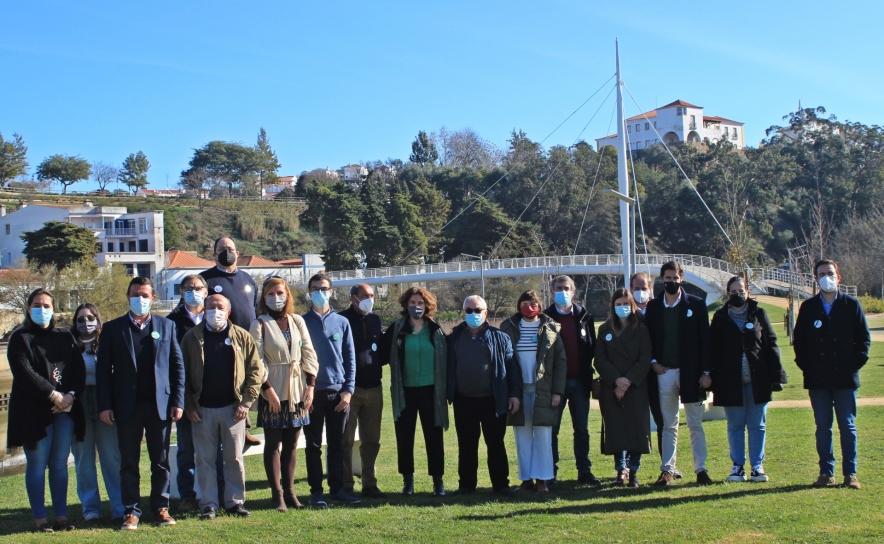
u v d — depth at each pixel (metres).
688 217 91.00
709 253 90.00
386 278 65.50
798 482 8.47
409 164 130.38
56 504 7.53
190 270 80.12
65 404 7.50
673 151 109.00
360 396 9.02
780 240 91.88
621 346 8.88
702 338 8.68
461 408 8.88
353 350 8.76
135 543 6.78
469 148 137.50
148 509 8.38
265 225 109.75
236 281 9.02
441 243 89.69
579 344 9.41
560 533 6.78
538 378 8.81
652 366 8.90
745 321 8.63
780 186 100.88
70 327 8.22
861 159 104.38
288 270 85.62
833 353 8.17
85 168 124.06
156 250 80.56
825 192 98.31
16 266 62.47
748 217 91.56
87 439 8.02
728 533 6.58
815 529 6.57
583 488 8.90
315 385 8.52
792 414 14.05
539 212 94.31
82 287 54.16
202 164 131.38
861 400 15.41
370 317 9.24
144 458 12.40
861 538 6.29
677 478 9.02
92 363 8.02
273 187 146.12
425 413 8.89
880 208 90.62
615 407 8.90
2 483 10.63
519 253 84.31
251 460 11.63
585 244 90.88
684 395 8.66
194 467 8.42
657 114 136.50
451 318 57.22
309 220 86.56
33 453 7.43
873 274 60.69
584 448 9.34
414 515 7.58
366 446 9.00
